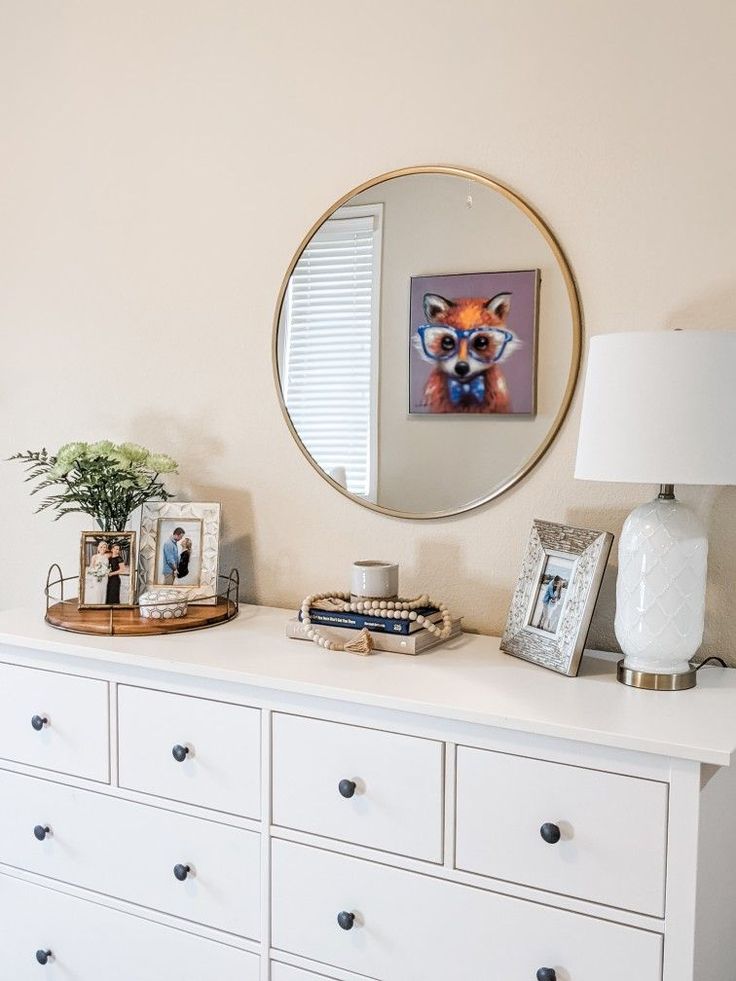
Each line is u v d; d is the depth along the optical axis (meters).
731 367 1.40
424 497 1.93
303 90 2.04
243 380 2.14
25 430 2.46
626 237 1.72
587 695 1.46
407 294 1.92
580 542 1.61
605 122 1.73
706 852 1.30
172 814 1.71
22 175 2.41
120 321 2.30
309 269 2.03
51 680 1.84
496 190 1.82
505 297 1.83
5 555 2.49
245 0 2.09
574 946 1.34
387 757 1.48
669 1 1.67
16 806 1.90
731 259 1.64
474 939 1.42
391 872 1.49
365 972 1.52
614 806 1.30
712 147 1.64
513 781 1.38
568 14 1.75
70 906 1.84
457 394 1.88
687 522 1.50
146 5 2.22
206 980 1.68
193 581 2.04
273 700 1.58
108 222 2.30
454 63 1.87
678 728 1.30
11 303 2.45
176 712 1.69
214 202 2.16
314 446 2.04
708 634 1.69
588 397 1.49
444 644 1.79
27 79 2.39
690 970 1.26
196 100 2.17
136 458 2.05
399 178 1.92
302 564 2.10
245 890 1.63
